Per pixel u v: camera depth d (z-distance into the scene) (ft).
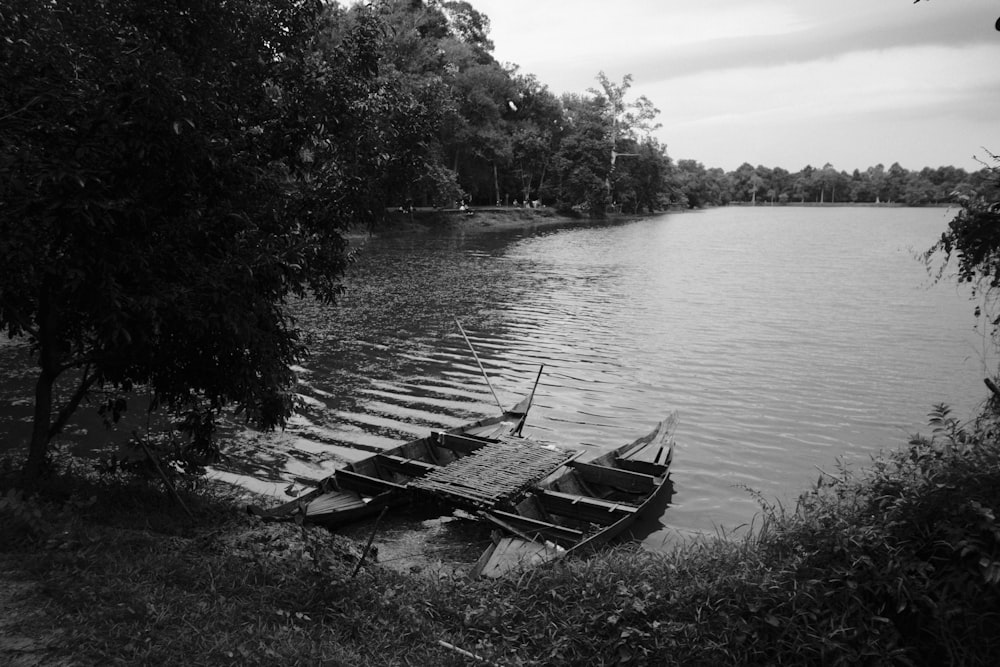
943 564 16.58
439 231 211.61
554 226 257.34
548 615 18.85
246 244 22.88
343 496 31.48
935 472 17.28
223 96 24.04
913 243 190.70
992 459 16.92
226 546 21.08
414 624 18.15
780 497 33.68
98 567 17.35
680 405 47.62
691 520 31.40
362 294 91.09
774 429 42.88
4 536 18.21
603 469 34.40
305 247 23.80
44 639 14.35
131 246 20.54
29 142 18.99
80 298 21.20
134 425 40.11
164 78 19.27
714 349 63.36
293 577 19.16
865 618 16.43
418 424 43.27
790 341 66.23
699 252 161.27
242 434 40.16
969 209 20.24
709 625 17.19
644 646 17.12
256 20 24.27
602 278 112.06
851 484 21.39
